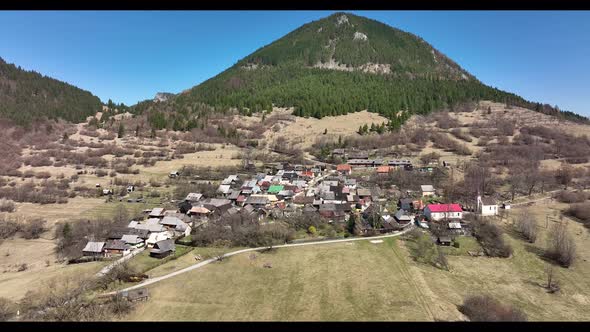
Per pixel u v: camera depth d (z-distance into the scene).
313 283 68.94
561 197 128.88
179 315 58.94
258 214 112.44
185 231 98.50
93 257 83.56
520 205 124.12
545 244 92.19
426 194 134.00
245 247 87.50
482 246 90.38
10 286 69.88
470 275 75.81
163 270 75.31
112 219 109.06
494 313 58.31
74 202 132.50
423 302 62.56
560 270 79.50
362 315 58.34
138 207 125.56
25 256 88.56
